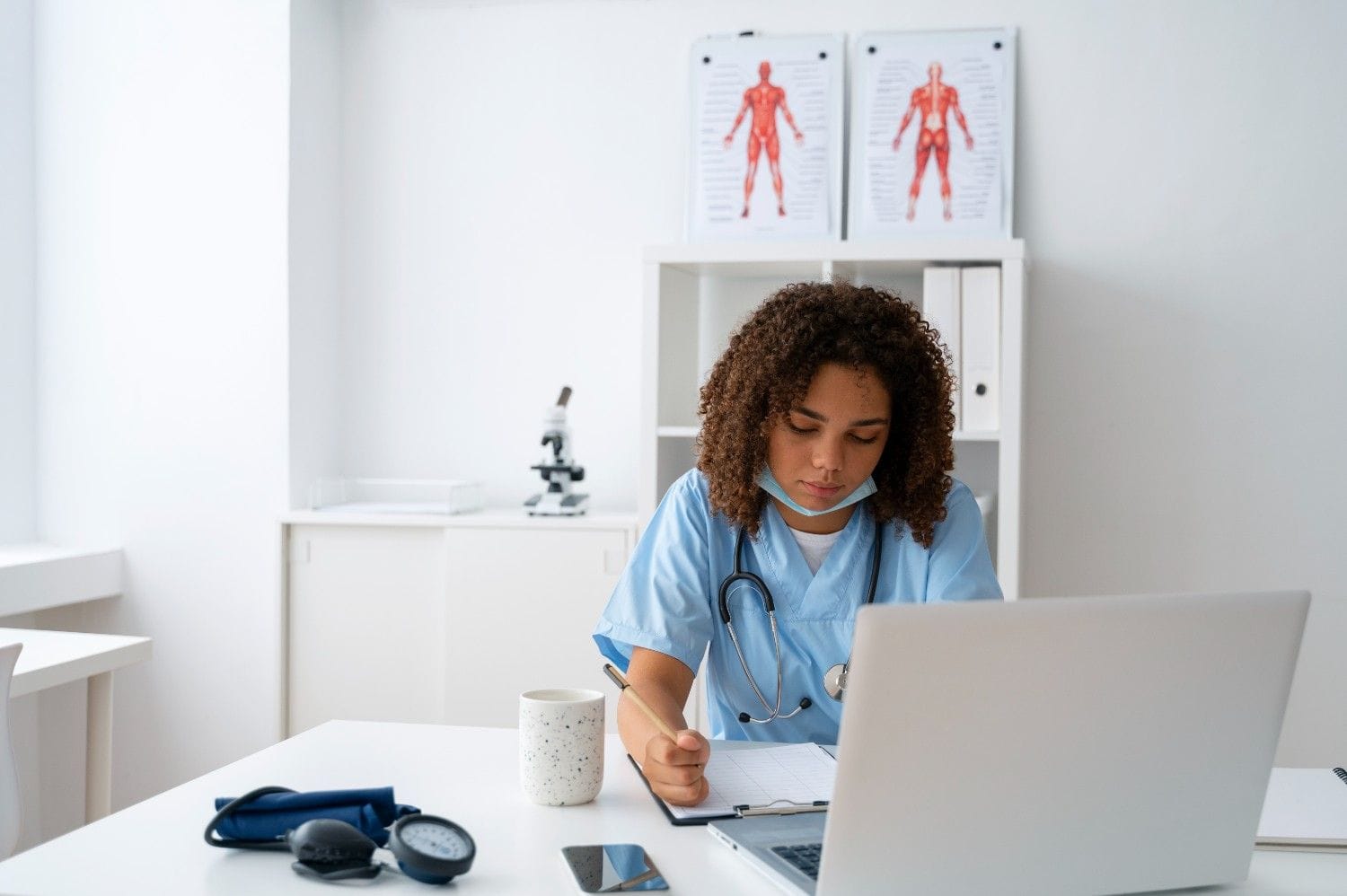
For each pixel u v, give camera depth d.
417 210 3.06
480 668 2.66
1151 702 0.92
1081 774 0.92
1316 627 2.66
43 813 2.97
